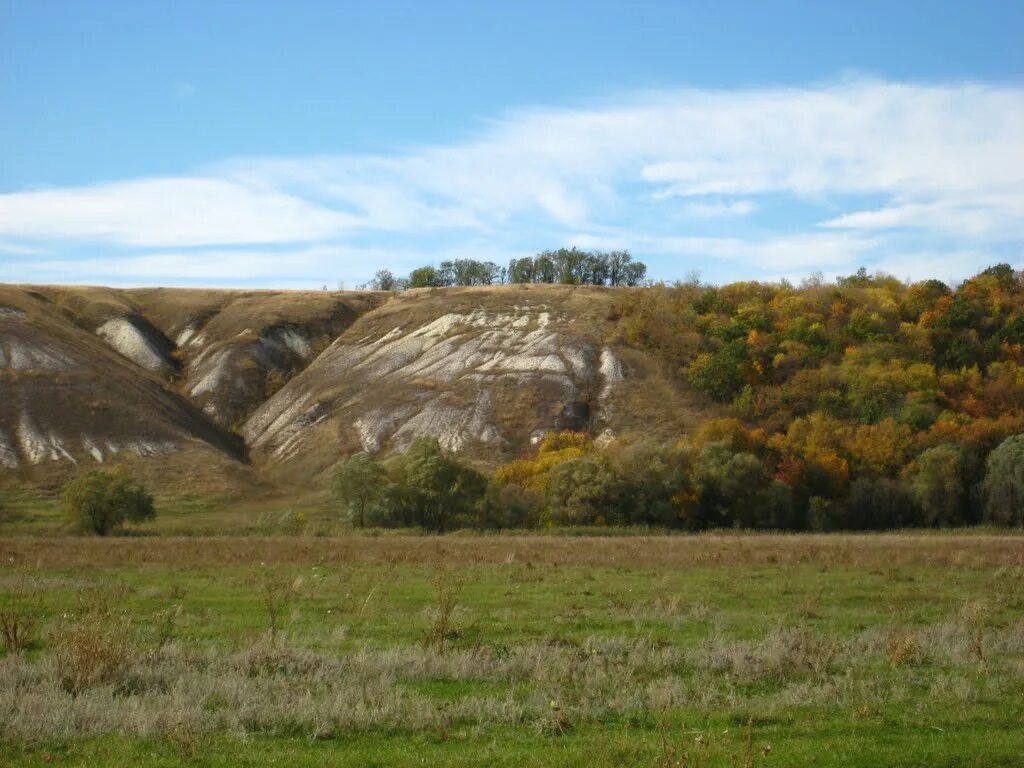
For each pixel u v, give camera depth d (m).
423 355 136.25
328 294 177.25
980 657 17.47
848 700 14.44
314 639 19.42
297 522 71.31
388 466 75.75
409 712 13.34
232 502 98.50
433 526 70.69
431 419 116.62
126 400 120.06
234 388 140.50
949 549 45.38
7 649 18.00
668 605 25.12
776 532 70.75
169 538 59.44
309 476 111.38
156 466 106.75
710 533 67.69
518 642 19.72
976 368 108.25
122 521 69.50
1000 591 29.59
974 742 12.27
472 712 13.56
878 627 21.69
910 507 80.31
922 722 13.22
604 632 21.11
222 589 28.89
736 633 21.02
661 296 141.75
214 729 12.67
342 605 25.02
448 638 19.86
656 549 45.91
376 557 40.91
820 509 77.88
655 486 73.94
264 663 16.33
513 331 137.00
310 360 151.88
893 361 108.81
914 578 33.06
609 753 11.59
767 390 110.62
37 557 41.34
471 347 133.62
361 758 11.46
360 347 146.00
